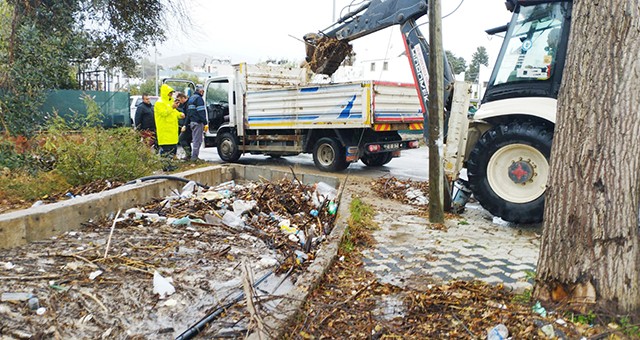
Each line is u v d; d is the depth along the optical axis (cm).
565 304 295
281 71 1279
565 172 297
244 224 545
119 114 1510
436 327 297
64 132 718
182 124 1248
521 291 361
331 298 351
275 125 1147
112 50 1244
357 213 594
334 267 420
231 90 1225
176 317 319
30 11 895
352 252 471
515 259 455
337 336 291
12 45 820
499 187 598
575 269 293
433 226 584
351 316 318
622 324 275
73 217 501
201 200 610
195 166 1007
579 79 289
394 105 1048
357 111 993
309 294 346
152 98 2069
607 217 282
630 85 275
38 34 873
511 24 615
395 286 377
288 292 343
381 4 790
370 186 880
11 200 586
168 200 613
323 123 1053
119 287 358
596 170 283
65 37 1020
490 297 339
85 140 696
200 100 1126
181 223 529
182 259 428
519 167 579
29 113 822
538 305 308
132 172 714
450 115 635
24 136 781
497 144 592
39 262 397
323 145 1095
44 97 882
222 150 1280
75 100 1247
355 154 1043
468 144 665
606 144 280
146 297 345
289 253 461
